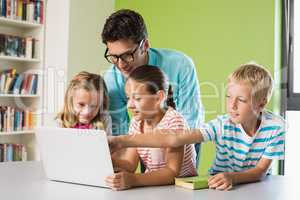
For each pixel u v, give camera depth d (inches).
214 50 122.5
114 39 61.3
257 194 43.3
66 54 132.5
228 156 57.4
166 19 133.8
